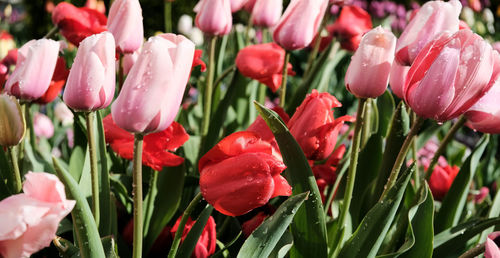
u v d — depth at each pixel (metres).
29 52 0.95
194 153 1.23
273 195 0.93
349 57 2.94
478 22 4.77
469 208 1.32
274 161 0.91
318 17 1.14
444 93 0.90
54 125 2.10
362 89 0.95
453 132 1.01
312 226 0.97
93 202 0.94
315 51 1.34
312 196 0.96
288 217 0.92
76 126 1.09
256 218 1.03
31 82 0.96
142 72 0.84
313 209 0.97
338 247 1.01
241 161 0.90
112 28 1.01
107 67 0.88
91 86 0.87
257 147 0.92
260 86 1.42
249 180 0.90
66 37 1.14
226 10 1.14
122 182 1.12
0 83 1.10
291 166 0.96
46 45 0.95
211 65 1.17
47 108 2.12
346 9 1.46
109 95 0.89
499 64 0.90
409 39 0.99
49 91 1.11
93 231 0.86
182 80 0.85
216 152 0.92
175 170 1.07
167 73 0.84
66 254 0.90
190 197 1.13
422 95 0.91
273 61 1.20
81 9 1.13
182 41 0.85
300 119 1.02
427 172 1.03
